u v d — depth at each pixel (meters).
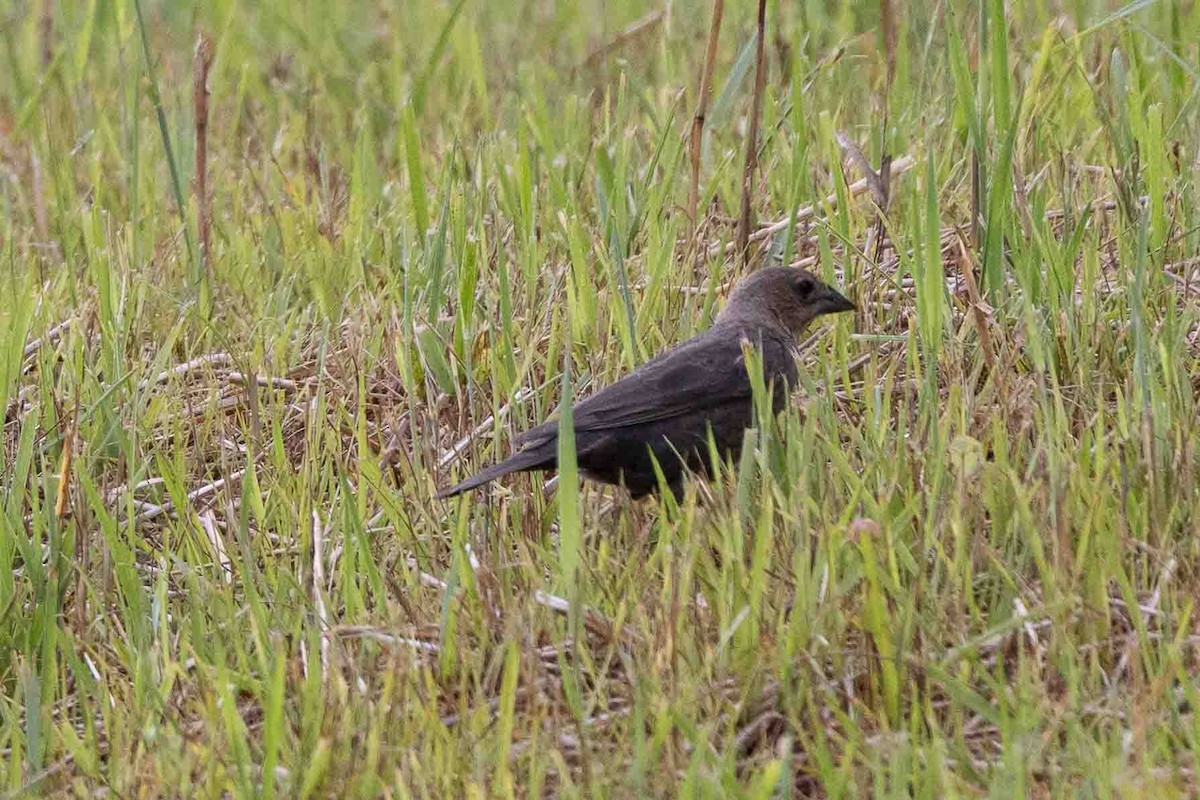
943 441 8.83
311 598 9.00
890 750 6.96
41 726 8.03
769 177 13.28
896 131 13.46
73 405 10.73
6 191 14.46
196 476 10.84
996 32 11.23
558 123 15.39
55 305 12.54
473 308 11.52
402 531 9.49
